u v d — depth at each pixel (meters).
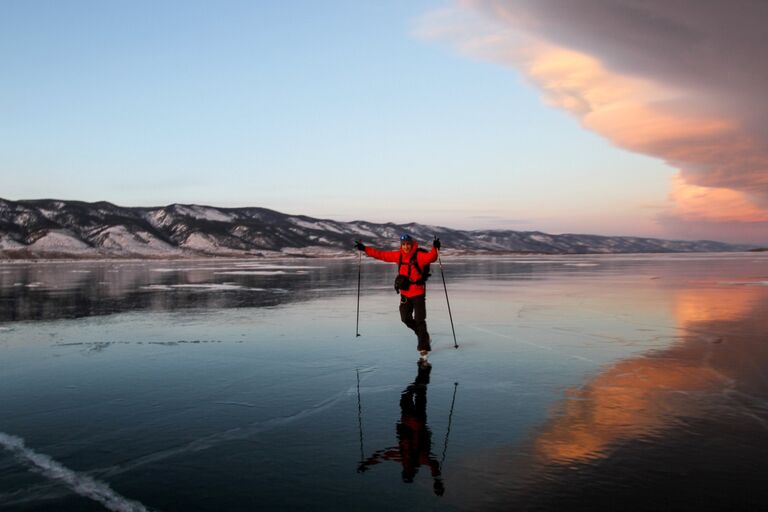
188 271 39.72
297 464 3.86
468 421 4.79
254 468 3.80
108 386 6.14
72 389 6.02
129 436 4.50
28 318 12.00
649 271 35.44
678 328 10.13
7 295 18.03
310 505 3.23
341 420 4.86
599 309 13.28
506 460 3.89
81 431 4.63
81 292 19.33
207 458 4.00
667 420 4.77
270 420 4.89
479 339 9.10
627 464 3.80
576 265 51.25
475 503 3.24
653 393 5.68
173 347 8.50
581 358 7.50
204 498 3.35
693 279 25.86
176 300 16.16
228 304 14.98
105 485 3.56
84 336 9.55
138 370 6.93
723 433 4.42
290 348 8.39
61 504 3.30
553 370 6.77
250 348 8.39
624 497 3.29
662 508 3.15
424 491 3.41
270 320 11.63
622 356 7.62
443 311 13.03
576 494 3.34
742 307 13.41
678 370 6.73
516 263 60.00
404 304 7.62
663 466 3.76
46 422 4.88
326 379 6.40
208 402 5.48
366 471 3.73
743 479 3.53
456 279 27.34
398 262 7.68
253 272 37.53
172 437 4.46
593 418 4.84
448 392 5.77
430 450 4.10
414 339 9.19
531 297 16.66
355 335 9.62
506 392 5.76
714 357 7.50
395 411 5.11
